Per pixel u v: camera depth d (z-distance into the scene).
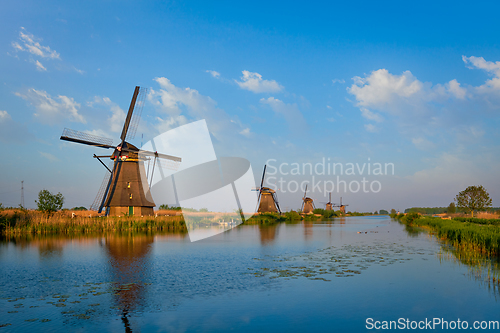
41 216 36.41
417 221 53.03
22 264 16.42
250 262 17.05
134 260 17.61
